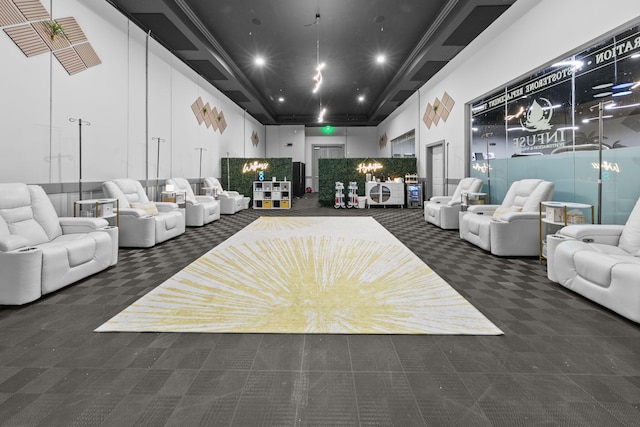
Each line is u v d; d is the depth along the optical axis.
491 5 6.01
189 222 7.46
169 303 3.00
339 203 11.90
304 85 12.07
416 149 11.88
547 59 5.20
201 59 8.70
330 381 1.87
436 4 6.52
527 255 4.67
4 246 2.89
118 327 2.51
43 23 4.52
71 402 1.69
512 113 6.21
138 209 5.36
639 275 2.46
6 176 4.04
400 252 5.00
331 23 7.29
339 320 2.64
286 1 6.39
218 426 1.53
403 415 1.61
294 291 3.32
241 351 2.18
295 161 17.92
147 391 1.78
